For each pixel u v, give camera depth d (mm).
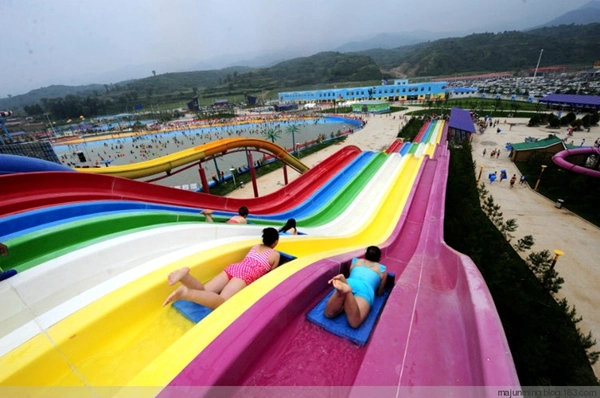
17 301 2775
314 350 2332
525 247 15281
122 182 7129
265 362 2166
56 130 127188
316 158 46719
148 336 2633
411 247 7715
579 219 20641
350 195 14375
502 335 1926
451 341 2260
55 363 2191
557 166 29625
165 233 4484
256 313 2326
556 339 9008
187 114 159000
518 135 53125
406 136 54031
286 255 4113
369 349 2160
